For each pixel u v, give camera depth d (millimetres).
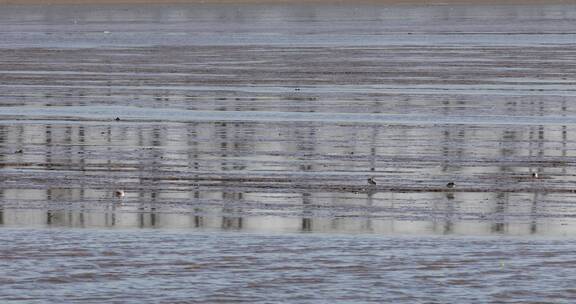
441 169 83062
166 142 96312
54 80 159250
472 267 55250
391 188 75188
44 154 89812
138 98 133625
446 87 147375
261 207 69062
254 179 78438
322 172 81438
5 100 130500
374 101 129125
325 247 59000
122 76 167750
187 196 72562
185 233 62188
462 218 66188
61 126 106625
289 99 131875
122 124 108188
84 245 59344
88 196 72625
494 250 58438
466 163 85688
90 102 128875
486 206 69688
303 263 55938
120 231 62594
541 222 65125
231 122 109625
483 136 99812
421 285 52281
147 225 64125
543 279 53188
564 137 99375
